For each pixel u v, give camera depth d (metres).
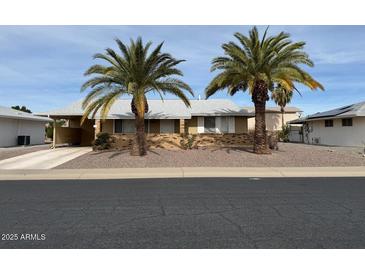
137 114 19.03
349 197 8.95
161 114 24.95
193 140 23.28
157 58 17.98
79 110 25.67
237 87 21.27
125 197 9.09
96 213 7.20
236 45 18.77
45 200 8.71
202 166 16.48
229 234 5.63
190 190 10.23
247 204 8.06
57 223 6.39
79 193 9.77
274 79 18.20
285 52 18.27
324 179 12.79
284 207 7.71
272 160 17.83
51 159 18.62
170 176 13.80
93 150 22.47
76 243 5.21
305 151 21.28
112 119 25.47
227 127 26.56
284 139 42.75
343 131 30.62
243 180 12.55
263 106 19.80
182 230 5.87
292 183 11.67
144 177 13.59
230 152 20.33
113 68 17.62
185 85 18.95
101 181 12.52
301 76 17.91
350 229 5.90
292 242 5.22
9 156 19.81
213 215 6.96
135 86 17.61
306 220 6.52
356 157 18.81
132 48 17.84
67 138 27.66
